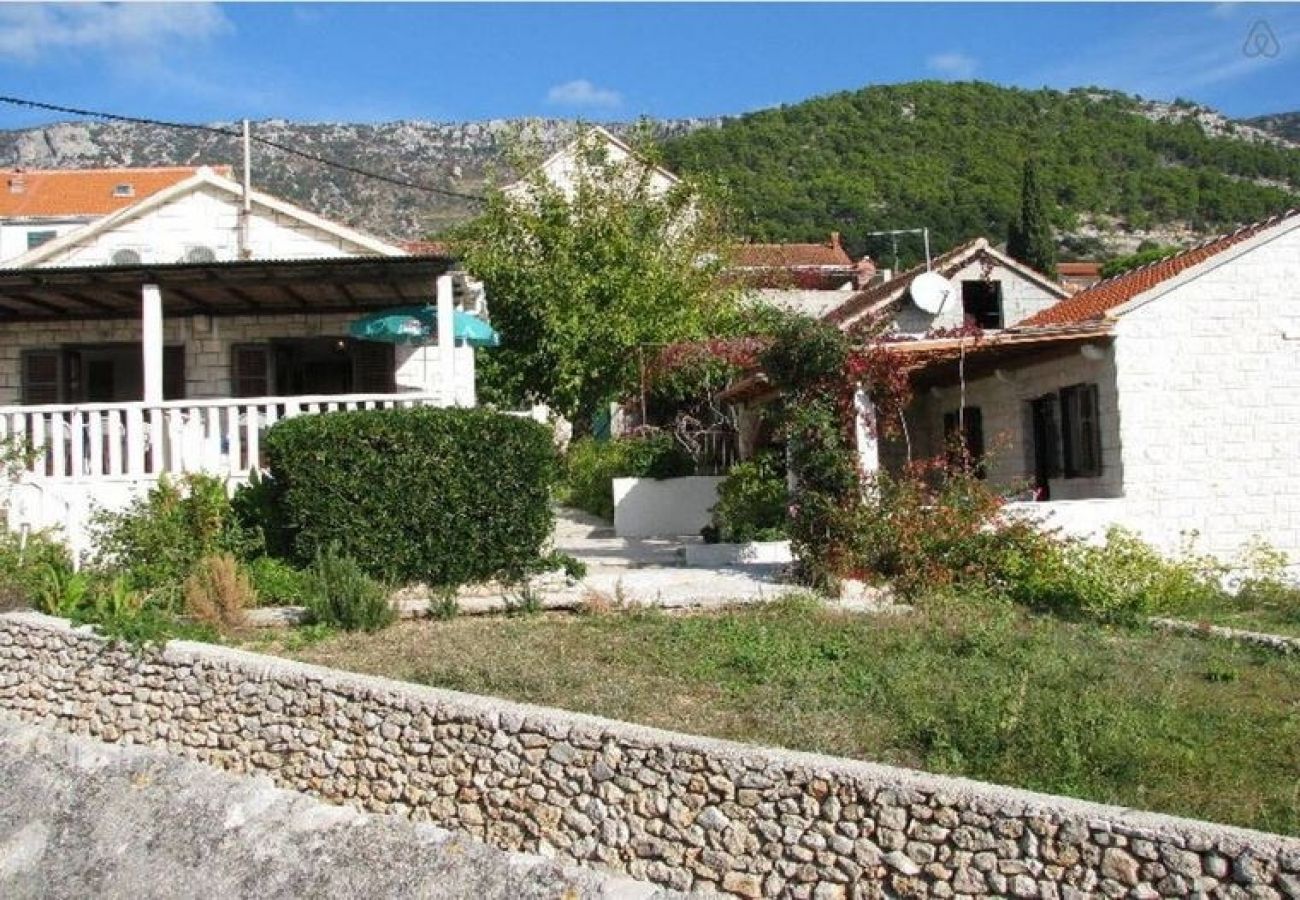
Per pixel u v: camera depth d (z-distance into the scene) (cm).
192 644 983
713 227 2619
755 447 2028
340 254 1902
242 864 805
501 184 3053
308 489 1207
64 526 1345
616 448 2261
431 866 744
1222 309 1418
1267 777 658
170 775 923
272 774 882
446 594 1148
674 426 2247
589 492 2273
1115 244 6806
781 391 1327
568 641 1005
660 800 683
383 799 813
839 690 832
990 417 1788
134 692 988
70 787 951
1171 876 522
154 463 1402
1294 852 495
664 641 995
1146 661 911
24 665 1071
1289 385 1425
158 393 1443
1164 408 1401
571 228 2405
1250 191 7231
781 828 639
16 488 1380
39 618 1087
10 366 1806
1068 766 663
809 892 625
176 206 1923
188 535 1228
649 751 692
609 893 674
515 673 882
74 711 1030
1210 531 1394
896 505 1241
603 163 2675
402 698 812
